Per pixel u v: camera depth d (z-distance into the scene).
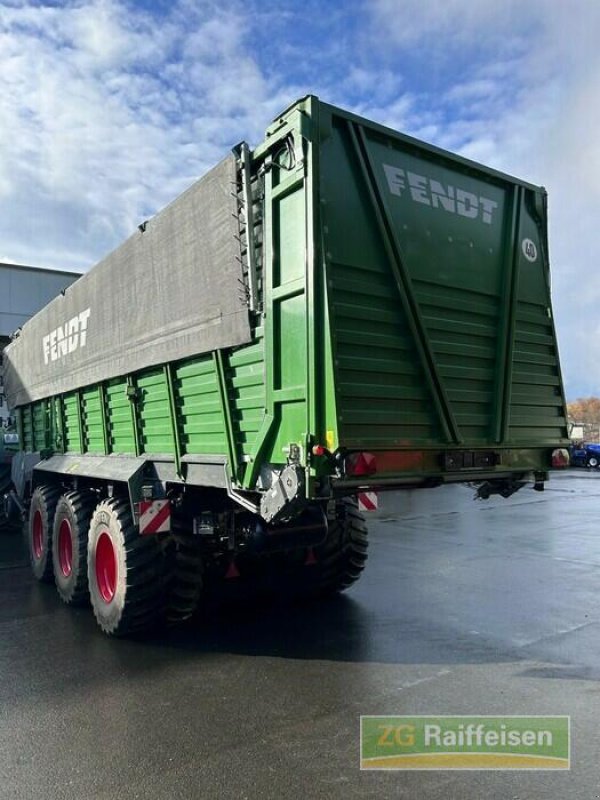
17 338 9.55
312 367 3.60
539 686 4.04
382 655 4.66
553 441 4.95
